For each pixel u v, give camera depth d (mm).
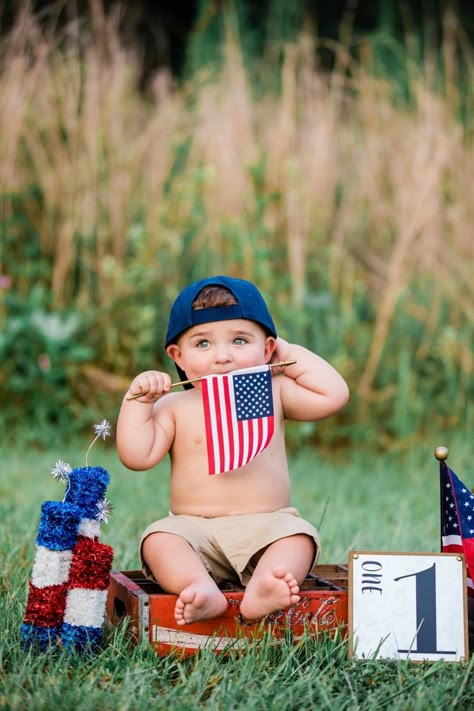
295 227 7562
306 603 2781
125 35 9578
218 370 2990
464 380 7262
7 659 2562
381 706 2383
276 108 8461
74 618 2643
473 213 7844
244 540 2873
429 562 2768
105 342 7348
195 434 3033
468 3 11773
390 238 7965
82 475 2721
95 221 7637
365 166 8117
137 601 2701
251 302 3051
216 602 2627
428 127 7965
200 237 7527
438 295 7504
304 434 6957
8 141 7613
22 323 7090
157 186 7762
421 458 6633
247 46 9906
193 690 2432
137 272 7262
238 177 7691
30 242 7645
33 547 3840
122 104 8086
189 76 9531
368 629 2717
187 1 11797
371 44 9414
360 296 7605
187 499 3006
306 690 2441
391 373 7367
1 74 7863
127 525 4332
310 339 7230
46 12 8273
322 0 12477
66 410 7125
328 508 5012
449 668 2646
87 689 2348
